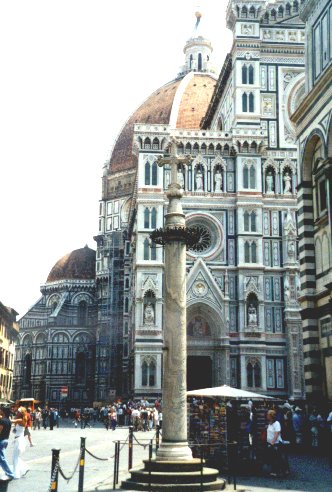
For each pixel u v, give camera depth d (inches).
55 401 5280.5
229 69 3481.8
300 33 3356.3
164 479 935.7
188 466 962.7
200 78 6565.0
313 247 1695.4
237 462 1152.2
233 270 3115.2
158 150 3208.7
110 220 5940.0
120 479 1059.9
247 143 3196.4
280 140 3250.5
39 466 1259.2
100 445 1830.7
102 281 5506.9
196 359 3100.4
